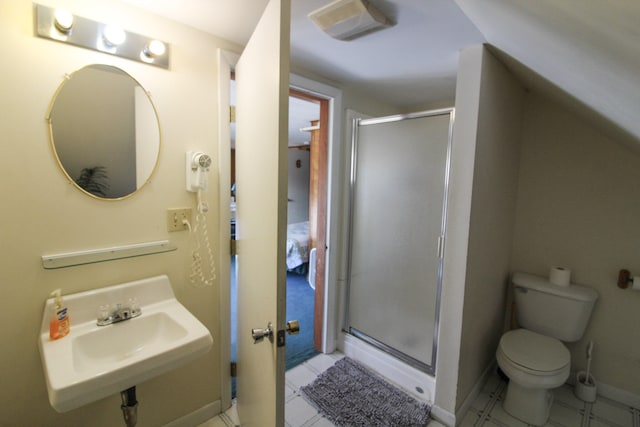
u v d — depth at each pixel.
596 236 1.93
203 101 1.50
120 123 1.27
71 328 1.17
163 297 1.41
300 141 5.39
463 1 1.01
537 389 1.65
